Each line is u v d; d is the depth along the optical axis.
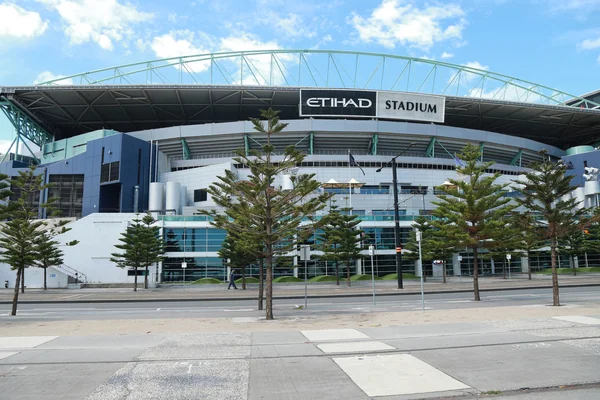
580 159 74.75
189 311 21.70
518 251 48.44
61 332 12.55
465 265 58.53
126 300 28.81
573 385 6.61
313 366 7.91
